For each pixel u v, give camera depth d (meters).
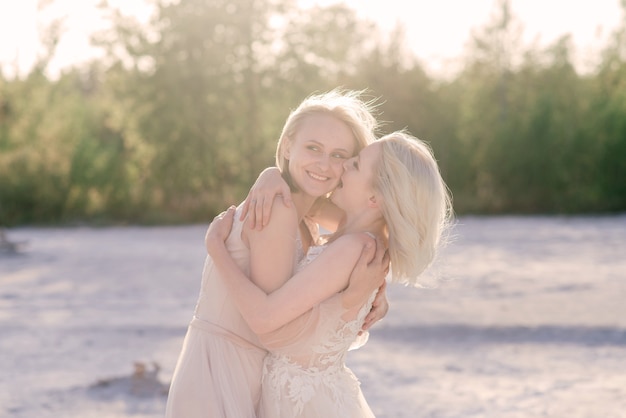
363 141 3.18
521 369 8.27
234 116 35.72
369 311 3.29
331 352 3.08
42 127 35.62
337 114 3.15
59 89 38.22
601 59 46.25
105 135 45.03
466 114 40.06
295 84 35.69
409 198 2.99
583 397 7.15
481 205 35.84
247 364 3.08
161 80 34.69
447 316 11.13
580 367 8.32
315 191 3.12
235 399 3.03
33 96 37.34
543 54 44.81
